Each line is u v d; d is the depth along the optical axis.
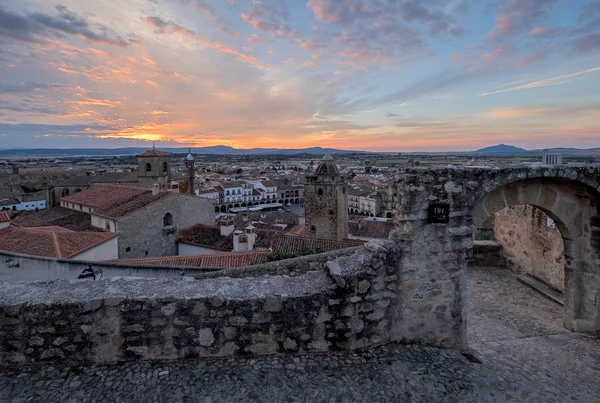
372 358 5.57
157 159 63.03
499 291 9.74
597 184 6.59
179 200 37.97
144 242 34.81
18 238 24.48
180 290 5.41
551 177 6.54
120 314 5.06
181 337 5.17
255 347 5.32
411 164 7.07
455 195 6.20
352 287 5.57
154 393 4.57
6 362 4.98
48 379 4.75
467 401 4.89
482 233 12.93
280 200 130.12
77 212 43.50
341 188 39.44
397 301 6.07
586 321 7.29
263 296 5.33
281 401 4.56
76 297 5.11
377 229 46.44
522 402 4.98
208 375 4.91
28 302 4.98
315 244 25.09
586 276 7.25
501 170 6.35
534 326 7.65
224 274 7.98
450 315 6.32
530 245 10.48
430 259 6.18
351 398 4.71
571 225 7.20
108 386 4.66
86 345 5.04
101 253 26.22
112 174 83.81
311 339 5.49
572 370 5.88
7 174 126.50
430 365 5.62
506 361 6.05
